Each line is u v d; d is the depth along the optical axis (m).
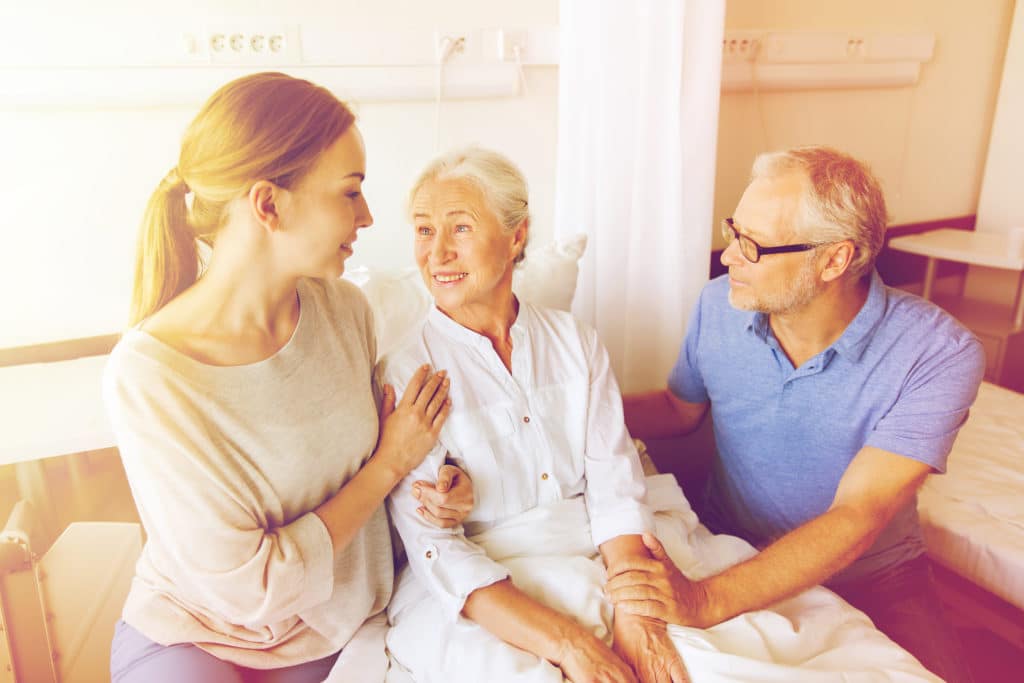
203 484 1.01
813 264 1.32
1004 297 3.25
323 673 1.22
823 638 1.19
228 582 1.02
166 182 1.06
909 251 2.96
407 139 1.99
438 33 1.91
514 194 1.19
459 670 1.11
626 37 1.82
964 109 3.07
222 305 1.05
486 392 1.26
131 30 1.63
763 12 2.47
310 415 1.11
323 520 1.10
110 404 0.99
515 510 1.28
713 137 1.96
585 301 2.05
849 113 2.78
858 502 1.32
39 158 1.63
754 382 1.51
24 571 1.18
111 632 1.42
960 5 2.88
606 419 1.35
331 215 1.03
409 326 1.58
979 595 1.71
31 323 1.71
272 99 0.97
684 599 1.16
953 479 1.85
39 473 1.68
